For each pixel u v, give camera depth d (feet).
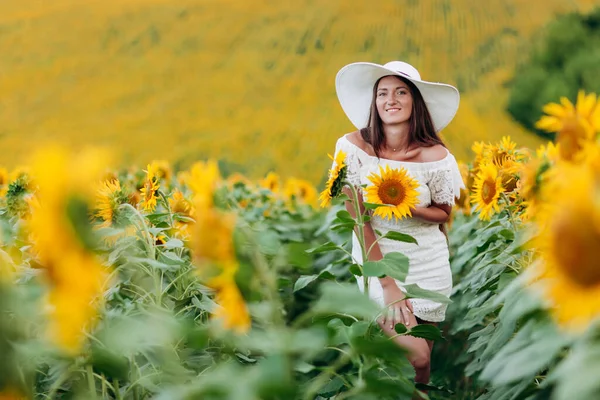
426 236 12.78
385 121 12.91
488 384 9.88
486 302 10.41
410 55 99.09
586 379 3.73
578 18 87.20
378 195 11.77
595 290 4.09
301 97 94.38
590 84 80.74
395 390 5.97
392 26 102.68
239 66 103.14
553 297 4.25
